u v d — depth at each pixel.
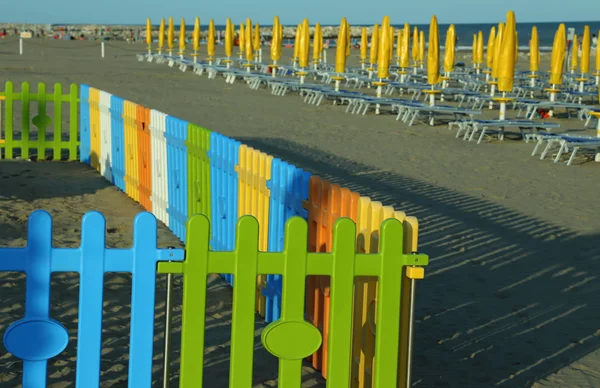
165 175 7.86
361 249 3.81
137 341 3.16
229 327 4.96
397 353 3.34
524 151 14.27
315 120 17.88
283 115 18.58
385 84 20.52
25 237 6.84
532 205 9.48
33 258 3.02
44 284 3.04
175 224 7.60
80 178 10.32
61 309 5.07
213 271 3.13
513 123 15.45
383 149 13.83
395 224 3.25
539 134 14.59
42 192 9.12
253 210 5.47
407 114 18.31
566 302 5.85
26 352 3.06
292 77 32.06
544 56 53.91
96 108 10.72
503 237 7.80
